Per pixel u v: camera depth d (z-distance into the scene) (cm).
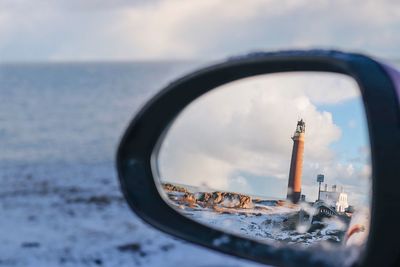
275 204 126
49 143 2539
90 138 2700
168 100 144
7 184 1582
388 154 95
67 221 1052
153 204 141
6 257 811
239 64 134
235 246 127
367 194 101
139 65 11638
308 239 119
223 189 135
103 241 873
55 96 4822
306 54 120
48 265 777
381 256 96
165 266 718
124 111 3656
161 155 144
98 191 1408
